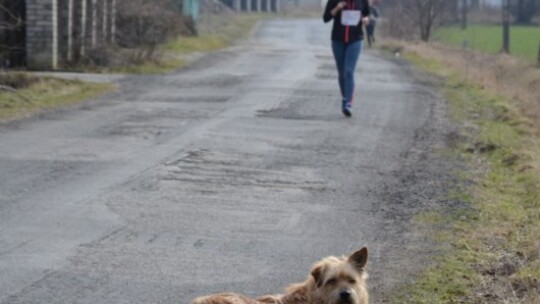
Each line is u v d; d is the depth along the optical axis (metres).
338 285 7.27
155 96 24.50
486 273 9.88
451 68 33.75
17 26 30.11
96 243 10.62
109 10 36.12
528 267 9.83
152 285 9.23
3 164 14.88
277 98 24.36
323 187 14.10
